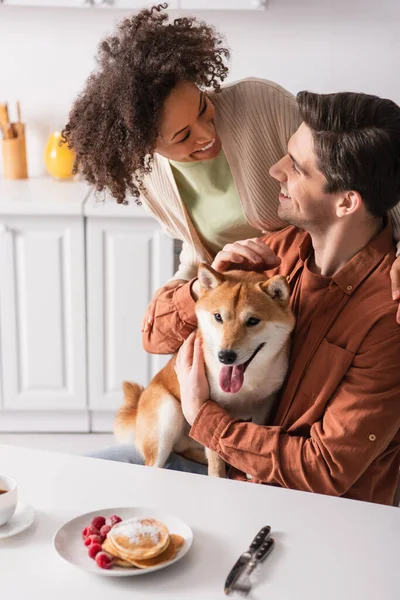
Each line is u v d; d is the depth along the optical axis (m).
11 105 3.44
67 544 1.08
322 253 1.50
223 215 1.83
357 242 1.46
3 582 1.01
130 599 0.98
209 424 1.46
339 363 1.41
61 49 3.38
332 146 1.35
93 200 3.02
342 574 1.04
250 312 1.50
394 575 1.04
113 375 3.19
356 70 3.39
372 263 1.44
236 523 1.15
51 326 3.13
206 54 1.53
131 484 1.26
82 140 1.56
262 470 1.41
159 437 1.79
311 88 3.42
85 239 3.03
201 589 1.00
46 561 1.05
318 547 1.10
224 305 1.52
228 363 1.50
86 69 3.41
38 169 3.50
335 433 1.36
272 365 1.59
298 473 1.38
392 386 1.38
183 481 1.27
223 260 1.59
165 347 1.72
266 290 1.53
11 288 3.08
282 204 1.50
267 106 1.70
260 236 1.87
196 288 1.63
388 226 1.49
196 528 1.14
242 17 3.31
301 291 1.54
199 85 1.60
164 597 0.98
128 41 1.50
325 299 1.46
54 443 3.21
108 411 3.28
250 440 1.41
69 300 3.10
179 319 1.65
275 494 1.24
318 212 1.43
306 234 1.60
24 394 3.21
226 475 1.70
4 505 1.09
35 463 1.32
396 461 1.53
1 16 3.33
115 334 3.14
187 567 1.05
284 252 1.63
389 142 1.34
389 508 1.21
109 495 1.22
